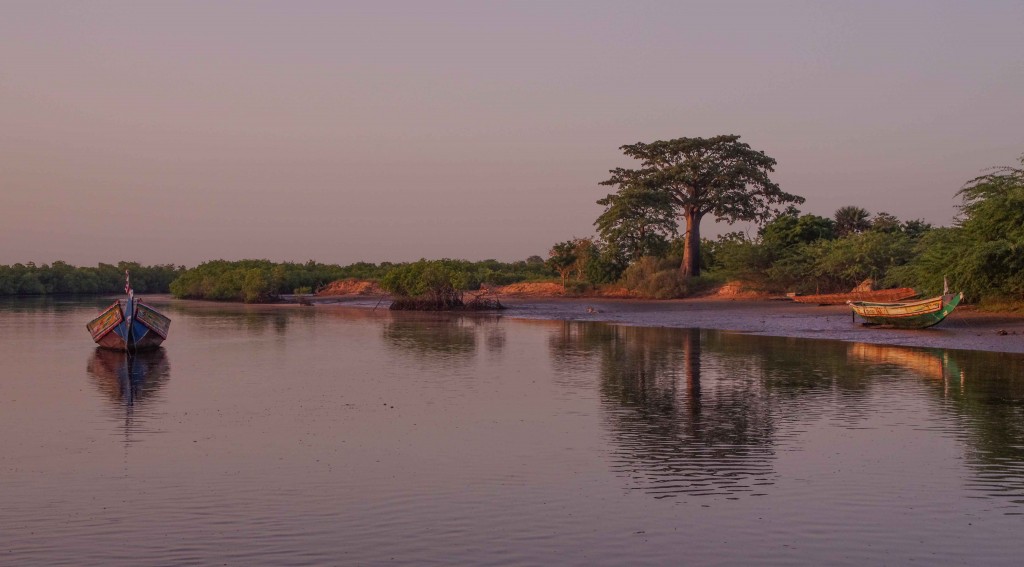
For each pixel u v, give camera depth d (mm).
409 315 68062
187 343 40906
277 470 15219
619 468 15219
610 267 94812
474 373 28188
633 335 44125
